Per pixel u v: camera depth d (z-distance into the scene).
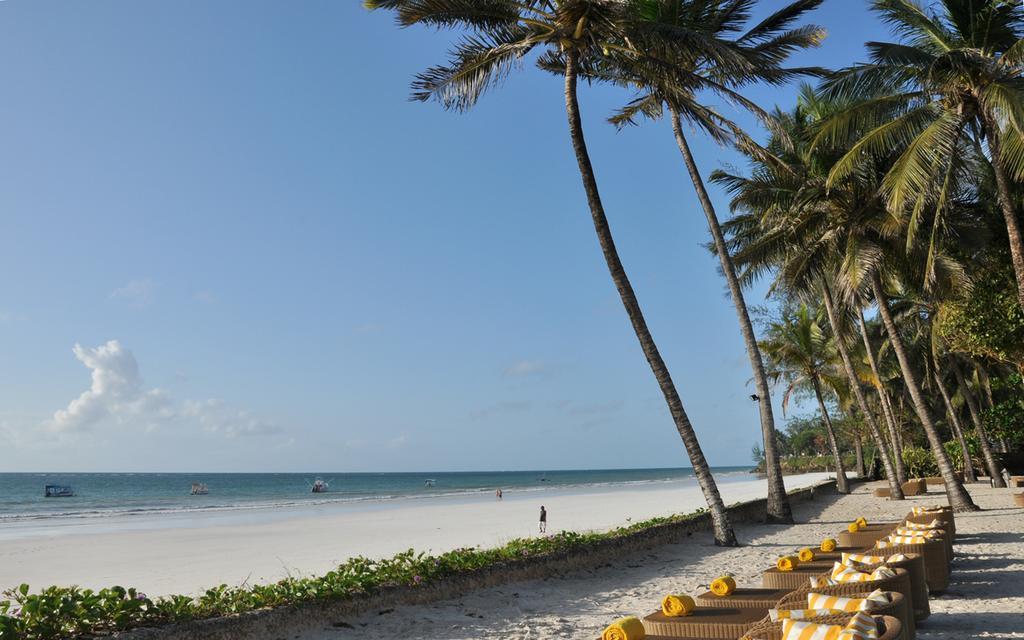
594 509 38.97
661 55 13.79
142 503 65.31
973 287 19.31
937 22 17.55
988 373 35.22
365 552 20.16
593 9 12.59
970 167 18.61
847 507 24.75
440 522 31.89
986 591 8.59
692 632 5.36
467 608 8.84
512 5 13.45
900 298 30.84
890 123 16.47
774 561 12.55
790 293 24.89
